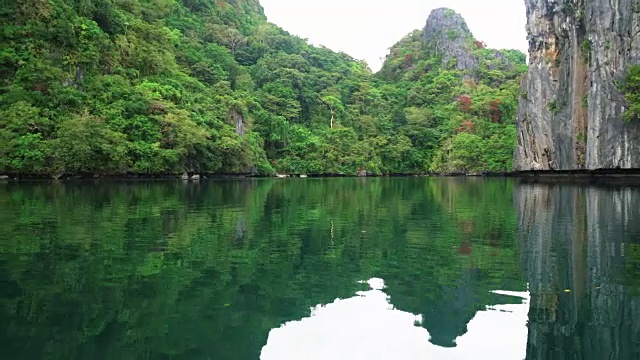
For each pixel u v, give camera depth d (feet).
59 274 30.83
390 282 30.45
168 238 44.96
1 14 167.02
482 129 330.13
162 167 172.65
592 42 168.25
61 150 140.36
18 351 19.20
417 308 25.43
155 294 27.25
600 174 172.76
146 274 31.45
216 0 442.09
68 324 22.31
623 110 152.35
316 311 24.90
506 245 42.80
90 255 36.73
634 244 42.63
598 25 164.45
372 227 54.54
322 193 116.37
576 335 21.53
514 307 25.43
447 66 458.50
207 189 122.52
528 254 38.58
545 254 38.52
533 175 219.41
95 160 151.02
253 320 23.52
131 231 48.55
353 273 32.73
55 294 26.68
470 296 27.45
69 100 157.48
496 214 67.62
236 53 402.31
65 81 165.17
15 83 154.51
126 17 238.07
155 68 228.84
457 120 348.79
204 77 284.61
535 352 19.88
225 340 20.95
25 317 23.07
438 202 89.10
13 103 146.51
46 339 20.49
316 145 298.15
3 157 135.03
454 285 29.73
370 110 388.78
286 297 27.27
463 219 61.82
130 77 205.67
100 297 26.40
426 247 42.06
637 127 149.48
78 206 70.54
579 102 186.09
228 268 33.73
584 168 181.78
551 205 79.46
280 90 339.36
